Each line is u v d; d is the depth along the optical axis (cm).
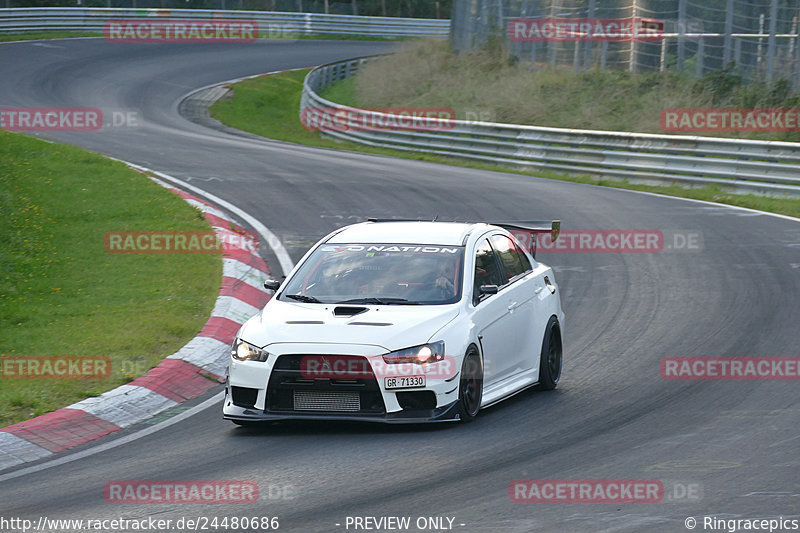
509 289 3069
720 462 2302
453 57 14900
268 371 2659
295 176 7969
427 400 2641
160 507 2100
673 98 10700
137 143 9725
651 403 2927
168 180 7469
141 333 3781
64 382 3219
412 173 8444
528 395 3131
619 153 8431
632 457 2367
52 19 18188
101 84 14525
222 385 3372
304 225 6059
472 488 2153
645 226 6138
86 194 6144
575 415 2823
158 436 2780
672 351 3588
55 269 4741
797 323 3912
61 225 5472
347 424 2795
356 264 2994
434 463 2361
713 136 9706
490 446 2500
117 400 3073
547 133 9112
